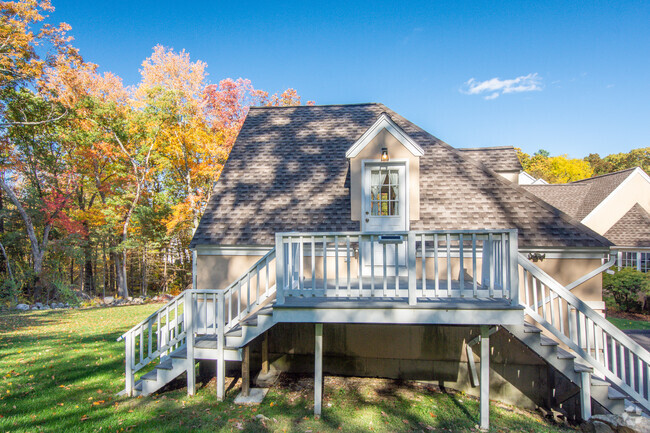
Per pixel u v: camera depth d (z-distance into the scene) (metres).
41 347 8.88
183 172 23.89
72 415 5.15
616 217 18.44
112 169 25.02
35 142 21.92
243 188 8.79
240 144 10.21
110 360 7.86
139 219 23.70
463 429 5.22
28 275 18.88
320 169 9.16
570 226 7.11
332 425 5.20
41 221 20.28
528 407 6.55
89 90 24.20
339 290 5.43
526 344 5.43
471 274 7.43
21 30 17.72
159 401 5.83
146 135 23.14
